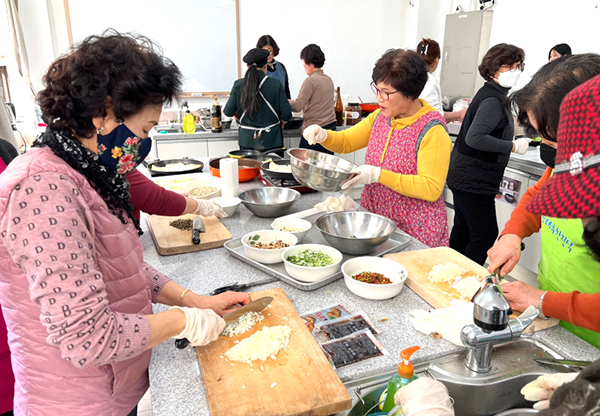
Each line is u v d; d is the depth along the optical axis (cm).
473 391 93
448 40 514
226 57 522
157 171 249
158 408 82
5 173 71
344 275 126
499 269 125
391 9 566
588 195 47
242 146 406
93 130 77
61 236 67
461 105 459
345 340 103
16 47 434
